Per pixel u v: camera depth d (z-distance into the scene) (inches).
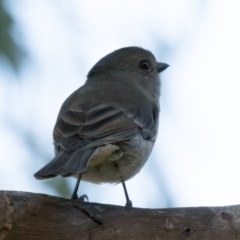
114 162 477.7
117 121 481.7
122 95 518.9
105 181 493.0
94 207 389.7
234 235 401.4
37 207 376.5
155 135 530.6
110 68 594.9
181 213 399.9
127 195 516.4
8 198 372.8
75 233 382.3
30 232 374.6
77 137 449.7
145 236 392.8
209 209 403.5
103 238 386.3
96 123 465.4
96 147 450.0
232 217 402.6
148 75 603.5
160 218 396.2
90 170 479.5
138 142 491.5
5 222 369.4
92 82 571.8
